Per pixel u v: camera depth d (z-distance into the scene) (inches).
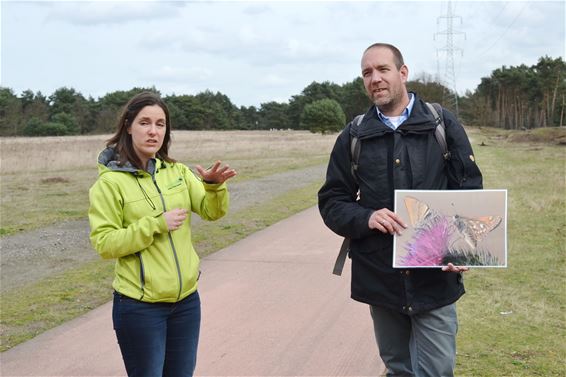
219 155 1310.3
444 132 125.2
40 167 967.6
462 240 121.9
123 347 122.6
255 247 344.2
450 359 127.0
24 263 330.3
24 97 3759.8
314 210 487.8
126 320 120.5
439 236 122.0
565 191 571.5
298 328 208.5
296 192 623.5
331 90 4746.6
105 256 119.0
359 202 131.6
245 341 197.2
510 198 526.0
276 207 509.0
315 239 363.9
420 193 121.7
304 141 2062.0
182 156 1253.7
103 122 3479.3
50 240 397.7
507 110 3627.0
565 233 365.7
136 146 124.1
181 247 124.4
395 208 122.0
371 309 135.6
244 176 830.5
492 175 750.5
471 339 195.5
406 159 124.3
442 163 125.5
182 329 126.7
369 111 130.7
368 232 124.6
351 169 130.6
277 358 183.2
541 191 574.6
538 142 1636.3
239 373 173.0
